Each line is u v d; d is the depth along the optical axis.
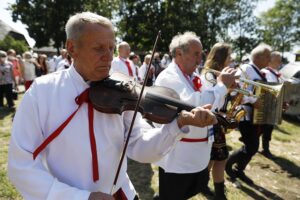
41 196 1.22
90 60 1.33
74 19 1.34
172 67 2.52
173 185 2.45
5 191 3.42
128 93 1.49
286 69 8.99
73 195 1.21
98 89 1.41
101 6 33.56
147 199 3.53
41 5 33.38
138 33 32.97
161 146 1.49
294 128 7.66
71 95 1.36
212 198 3.64
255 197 3.84
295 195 3.99
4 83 8.23
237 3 38.84
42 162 1.32
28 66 8.34
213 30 37.59
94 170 1.34
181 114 1.41
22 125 1.30
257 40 41.41
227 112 2.61
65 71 1.43
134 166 4.48
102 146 1.37
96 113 1.37
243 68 3.98
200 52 2.46
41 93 1.33
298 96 8.12
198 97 2.27
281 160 5.20
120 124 1.45
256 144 4.04
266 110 3.83
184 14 32.91
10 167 1.28
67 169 1.33
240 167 4.21
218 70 2.90
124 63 6.03
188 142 2.41
